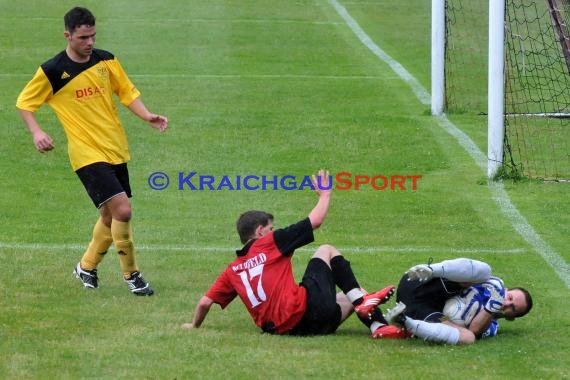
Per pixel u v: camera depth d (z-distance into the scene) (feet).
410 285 48.26
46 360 43.14
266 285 47.11
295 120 106.01
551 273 59.82
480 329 46.91
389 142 97.40
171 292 55.77
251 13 173.68
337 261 48.49
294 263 61.41
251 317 51.16
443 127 103.86
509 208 76.07
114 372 41.68
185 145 96.17
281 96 118.52
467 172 87.20
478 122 107.14
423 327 45.75
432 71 110.22
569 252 64.69
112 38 150.20
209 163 90.27
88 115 55.36
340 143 96.89
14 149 94.48
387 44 155.74
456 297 47.57
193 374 41.42
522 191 81.35
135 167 88.84
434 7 108.88
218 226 71.92
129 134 99.55
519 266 61.31
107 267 61.67
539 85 125.59
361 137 99.09
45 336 46.78
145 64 134.92
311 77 130.62
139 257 63.36
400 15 180.24
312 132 100.94
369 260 62.59
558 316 51.29
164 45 146.92
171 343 45.65
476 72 138.82
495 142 84.64
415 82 128.88
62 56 55.21
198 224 72.43
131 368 42.19
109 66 56.44
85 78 55.21
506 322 50.31
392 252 64.69
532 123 108.17
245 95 118.42
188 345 45.27
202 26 161.58
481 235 69.05
